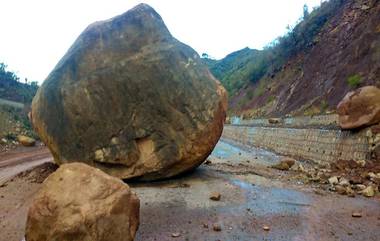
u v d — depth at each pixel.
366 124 13.86
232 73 64.06
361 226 7.36
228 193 9.59
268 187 10.44
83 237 5.19
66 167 5.78
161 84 10.72
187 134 10.55
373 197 9.70
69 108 10.79
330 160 15.52
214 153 20.88
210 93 10.96
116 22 11.46
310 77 27.89
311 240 6.60
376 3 24.53
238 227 7.20
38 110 11.39
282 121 25.84
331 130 16.16
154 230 7.00
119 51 11.15
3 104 31.64
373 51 20.81
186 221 7.50
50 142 11.10
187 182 10.67
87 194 5.45
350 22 27.02
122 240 5.53
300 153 18.89
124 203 5.62
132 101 10.67
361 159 13.34
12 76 41.41
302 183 11.16
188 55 11.37
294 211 8.30
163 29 11.52
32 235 5.37
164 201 8.86
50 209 5.31
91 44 11.29
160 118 10.62
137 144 10.61
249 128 30.28
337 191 10.16
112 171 10.57
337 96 21.19
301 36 34.31
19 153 20.84
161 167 10.52
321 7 34.78
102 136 10.59
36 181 11.03
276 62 38.69
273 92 34.53
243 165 14.91
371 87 14.45
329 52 27.30
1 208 8.57
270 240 6.58
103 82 10.78
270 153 21.33
